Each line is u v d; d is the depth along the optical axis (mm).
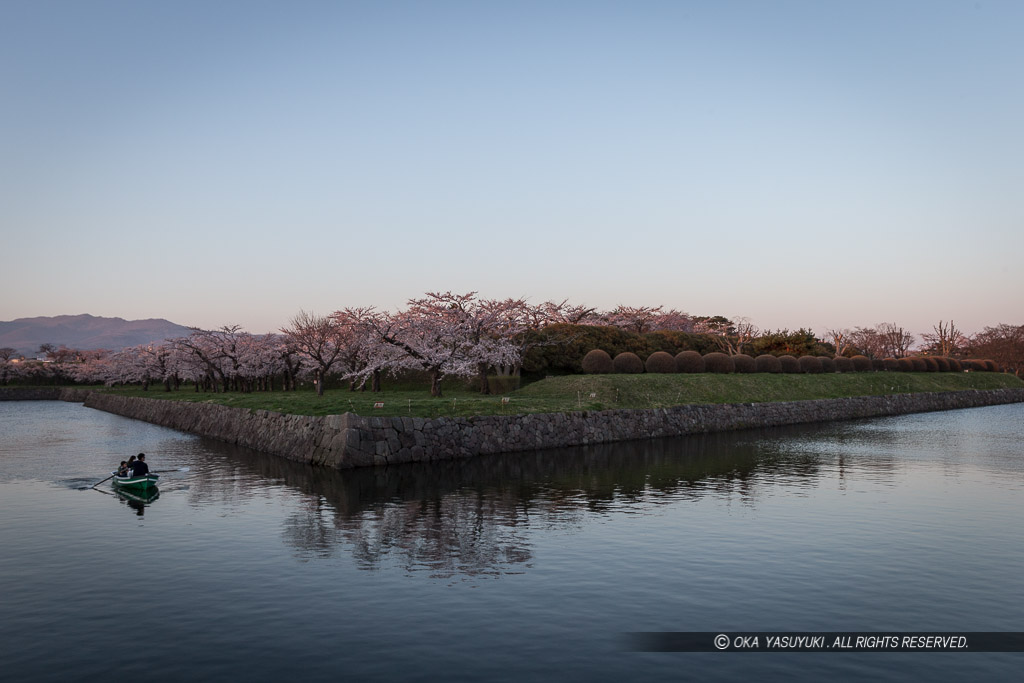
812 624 12281
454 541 18094
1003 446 38719
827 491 24656
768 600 13438
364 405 39812
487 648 11336
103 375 114812
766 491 24750
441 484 27109
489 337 55000
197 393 78875
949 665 10742
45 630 12211
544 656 11023
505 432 37594
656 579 14727
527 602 13422
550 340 64812
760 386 61875
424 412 37438
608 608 13078
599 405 45688
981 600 13406
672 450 37562
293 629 12180
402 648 11352
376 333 51000
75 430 56156
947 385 84438
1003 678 10328
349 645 11484
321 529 19625
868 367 87938
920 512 21062
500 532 19031
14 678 10344
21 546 17953
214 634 11984
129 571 15656
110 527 20141
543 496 24266
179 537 18844
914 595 13680
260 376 80000
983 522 19734
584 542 17797
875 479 27219
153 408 67625
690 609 13008
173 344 84312
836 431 48312
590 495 24328
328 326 62750
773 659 10922
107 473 31578
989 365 110562
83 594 14086
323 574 15336
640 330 93750
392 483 27438
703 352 80812
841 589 14055
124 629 12234
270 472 30859
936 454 35219
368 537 18625
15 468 33312
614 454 35969
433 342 50594
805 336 94438
